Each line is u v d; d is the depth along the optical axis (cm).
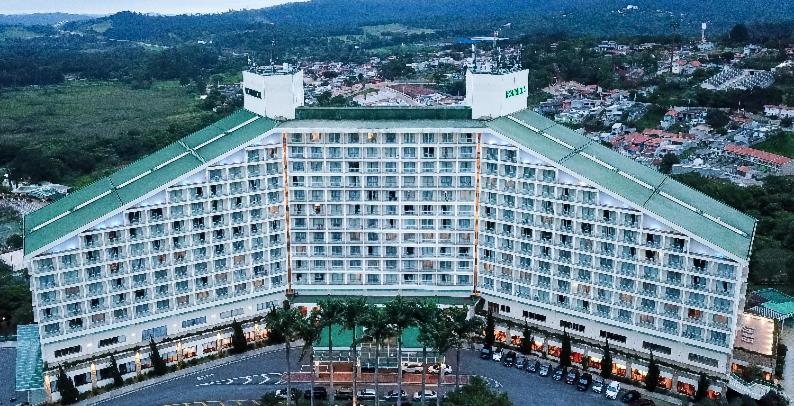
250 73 19212
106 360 16012
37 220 17400
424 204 17812
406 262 18388
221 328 17550
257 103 19112
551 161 16425
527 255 17312
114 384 15825
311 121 18275
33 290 15575
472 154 17388
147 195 16275
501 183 17300
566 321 17150
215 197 17050
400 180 17662
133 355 16312
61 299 15912
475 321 14288
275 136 17500
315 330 13962
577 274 16738
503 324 17438
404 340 16500
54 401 15275
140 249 16588
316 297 18350
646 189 16988
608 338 16725
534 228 17025
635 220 15775
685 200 17100
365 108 18588
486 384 14600
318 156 17600
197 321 17600
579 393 15388
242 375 16212
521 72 19725
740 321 16175
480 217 17788
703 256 15075
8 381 16200
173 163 17712
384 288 18388
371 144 17438
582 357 16475
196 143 18638
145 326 16975
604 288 16425
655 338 15988
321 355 16425
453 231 17988
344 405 14912
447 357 16838
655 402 15050
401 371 15800
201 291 17425
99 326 16412
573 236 16562
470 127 17238
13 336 18225
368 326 14000
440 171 17550
